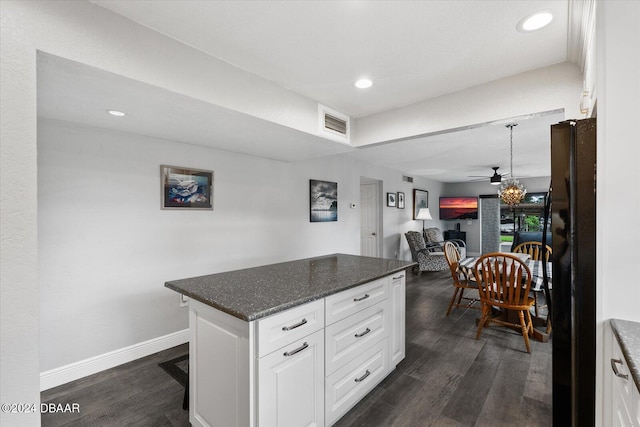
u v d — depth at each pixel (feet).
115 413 6.30
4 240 3.89
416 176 25.55
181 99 6.04
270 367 4.60
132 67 5.14
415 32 5.52
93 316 7.89
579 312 4.31
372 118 9.84
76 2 4.55
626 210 3.90
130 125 7.75
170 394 6.96
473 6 4.82
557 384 4.45
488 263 9.83
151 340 8.96
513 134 12.34
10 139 3.94
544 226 7.34
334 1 4.70
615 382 3.72
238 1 4.70
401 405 6.54
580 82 6.48
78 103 6.23
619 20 3.86
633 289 3.91
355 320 6.41
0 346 3.86
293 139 9.14
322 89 7.98
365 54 6.28
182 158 9.59
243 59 6.46
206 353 5.32
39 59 4.44
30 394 4.05
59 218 7.34
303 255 13.99
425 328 10.94
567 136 4.44
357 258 9.66
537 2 4.72
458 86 7.84
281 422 4.78
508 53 6.27
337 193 16.11
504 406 6.50
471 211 29.22
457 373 7.84
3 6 3.93
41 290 7.14
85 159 7.71
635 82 3.80
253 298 5.11
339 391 5.98
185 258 9.70
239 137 8.93
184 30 5.45
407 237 21.40
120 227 8.32
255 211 11.83
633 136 3.83
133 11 4.93
